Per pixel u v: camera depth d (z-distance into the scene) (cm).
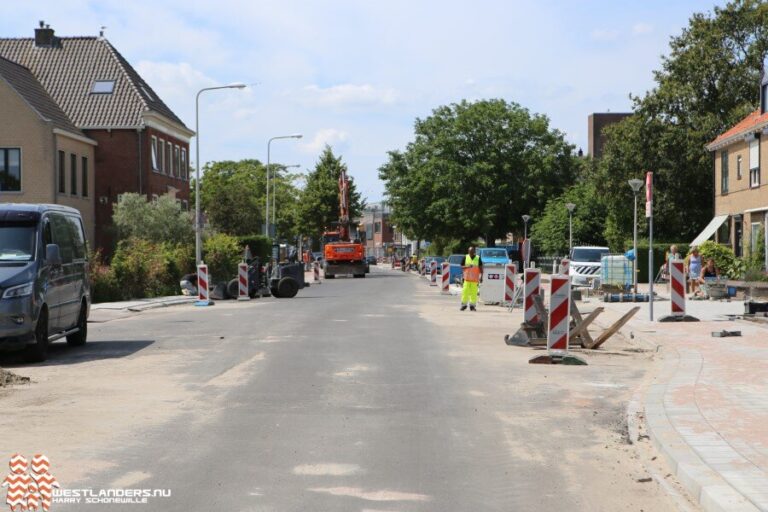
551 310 1382
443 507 607
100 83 4997
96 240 4866
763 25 5394
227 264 4394
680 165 5428
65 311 1559
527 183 7212
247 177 10588
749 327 1903
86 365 1366
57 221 1596
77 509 600
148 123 4891
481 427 881
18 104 4231
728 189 4262
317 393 1083
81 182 4653
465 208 7119
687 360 1348
